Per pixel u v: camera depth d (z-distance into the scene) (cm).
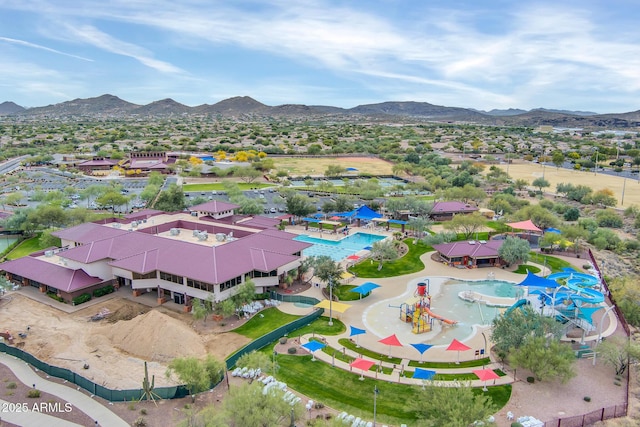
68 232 9475
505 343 5741
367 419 4641
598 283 7825
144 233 8806
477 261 9812
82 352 6016
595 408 4853
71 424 4469
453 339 6400
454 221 11400
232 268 7419
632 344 5675
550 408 4834
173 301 7731
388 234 12356
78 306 7450
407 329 6756
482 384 5253
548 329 5966
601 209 15688
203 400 4919
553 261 10025
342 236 12138
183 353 5894
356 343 6294
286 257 8088
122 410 4731
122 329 6406
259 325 6831
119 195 14712
